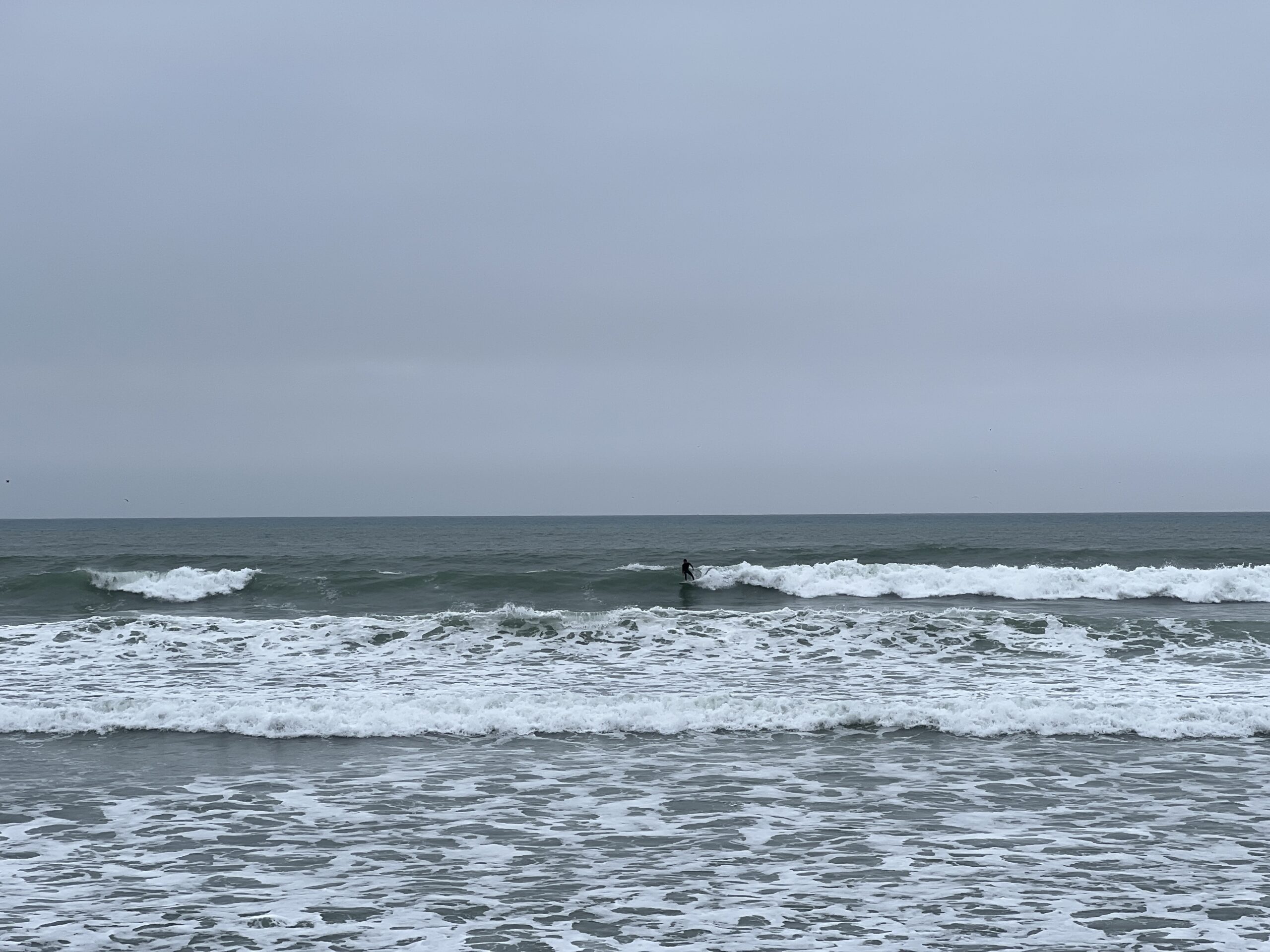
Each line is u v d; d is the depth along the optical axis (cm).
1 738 1514
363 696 1712
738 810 1179
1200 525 16488
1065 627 2278
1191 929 844
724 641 2200
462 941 832
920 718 1568
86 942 827
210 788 1266
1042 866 991
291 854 1034
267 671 1973
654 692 1797
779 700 1631
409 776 1318
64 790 1255
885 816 1152
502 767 1366
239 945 823
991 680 1886
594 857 1028
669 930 851
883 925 858
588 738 1517
